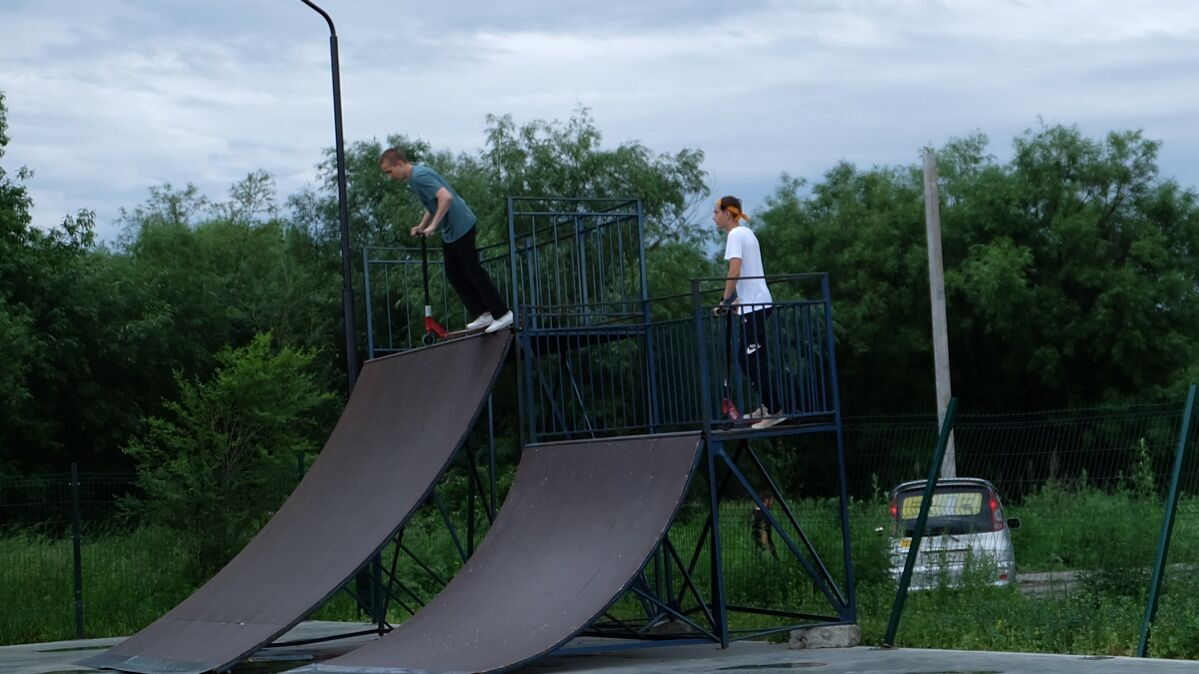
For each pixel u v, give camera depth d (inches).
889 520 535.8
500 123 1556.3
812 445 793.6
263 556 463.5
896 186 1926.7
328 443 514.9
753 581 547.8
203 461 736.3
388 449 469.4
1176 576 459.5
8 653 544.4
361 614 657.0
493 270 537.3
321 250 1876.2
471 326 462.0
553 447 445.1
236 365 783.1
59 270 1588.3
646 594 399.9
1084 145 1781.5
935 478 420.2
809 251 1910.7
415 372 494.3
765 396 427.5
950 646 426.3
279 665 447.2
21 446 1512.1
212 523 719.1
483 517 922.7
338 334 1812.3
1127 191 1791.3
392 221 1621.6
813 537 538.0
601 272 475.2
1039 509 503.8
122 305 1635.1
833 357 433.1
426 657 364.8
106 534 714.2
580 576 378.3
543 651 343.3
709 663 385.4
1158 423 490.9
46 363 1525.6
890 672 344.2
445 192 455.2
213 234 2149.4
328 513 461.4
